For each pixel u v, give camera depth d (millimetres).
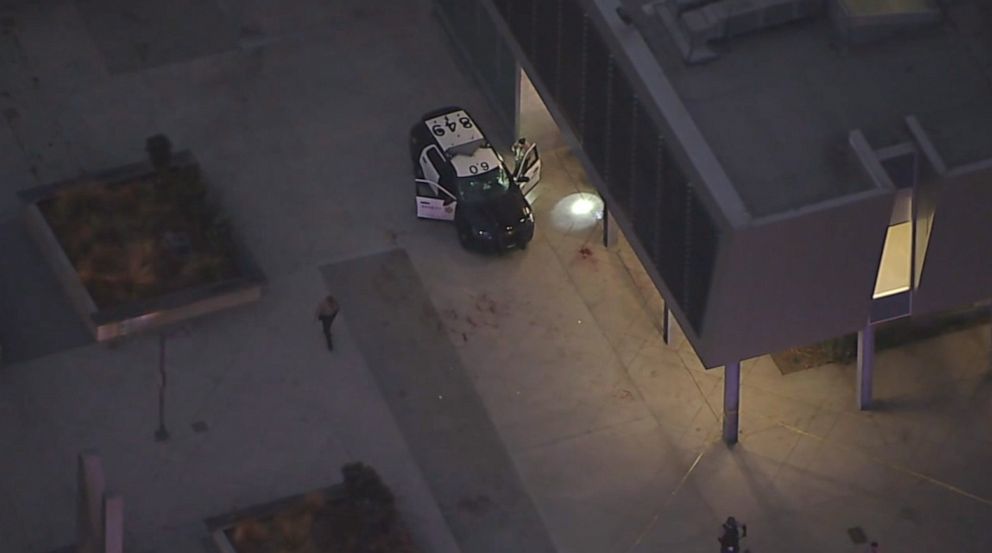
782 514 72250
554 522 72250
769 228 63719
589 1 69750
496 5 79250
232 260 78688
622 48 68250
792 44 69688
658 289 71562
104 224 79625
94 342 77125
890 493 72688
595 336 77625
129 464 73562
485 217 79312
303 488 73000
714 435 74500
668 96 66812
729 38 69625
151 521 71938
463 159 80188
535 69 77250
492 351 77188
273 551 70250
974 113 67625
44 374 76188
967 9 70312
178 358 76688
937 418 74688
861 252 66062
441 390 76000
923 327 77188
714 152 66625
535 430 74812
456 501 72812
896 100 68062
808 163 66250
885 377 75938
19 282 78938
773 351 69375
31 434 74375
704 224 65438
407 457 74000
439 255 80312
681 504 72625
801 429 74500
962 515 72000
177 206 80062
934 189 65875
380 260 80125
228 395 75625
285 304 78500
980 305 77375
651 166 68562
